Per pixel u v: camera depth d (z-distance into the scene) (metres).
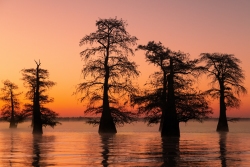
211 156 26.88
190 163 23.64
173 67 51.12
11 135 57.97
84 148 32.69
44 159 25.48
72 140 43.47
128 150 30.92
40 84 67.50
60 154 28.28
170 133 49.31
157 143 38.00
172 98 49.62
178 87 51.47
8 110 99.88
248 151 30.12
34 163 23.69
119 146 34.66
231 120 74.12
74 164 23.31
